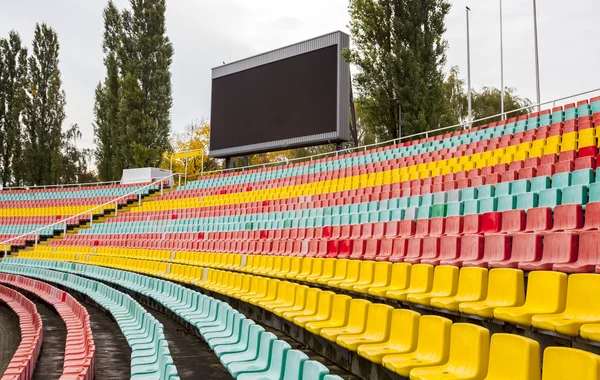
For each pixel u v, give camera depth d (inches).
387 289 262.7
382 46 822.5
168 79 1322.6
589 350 150.3
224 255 504.1
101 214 995.3
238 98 921.5
